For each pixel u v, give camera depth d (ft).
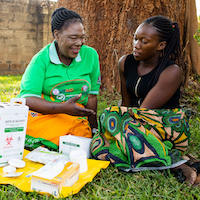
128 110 7.21
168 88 7.66
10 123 6.86
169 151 7.11
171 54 8.54
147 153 6.88
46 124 8.25
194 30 17.25
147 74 8.01
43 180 5.77
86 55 9.07
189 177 6.57
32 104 7.98
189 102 14.30
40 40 37.81
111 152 7.27
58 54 8.52
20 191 5.93
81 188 6.29
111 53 15.94
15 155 7.14
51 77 8.43
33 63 8.27
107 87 16.28
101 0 15.61
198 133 9.91
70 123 8.45
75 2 16.52
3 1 34.30
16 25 35.78
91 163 7.24
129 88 8.46
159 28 7.43
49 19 37.70
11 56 36.17
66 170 6.06
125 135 6.99
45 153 7.34
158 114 7.52
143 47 7.55
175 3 15.19
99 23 15.98
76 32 7.80
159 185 6.48
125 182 6.61
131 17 15.11
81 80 8.75
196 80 17.81
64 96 8.65
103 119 7.34
